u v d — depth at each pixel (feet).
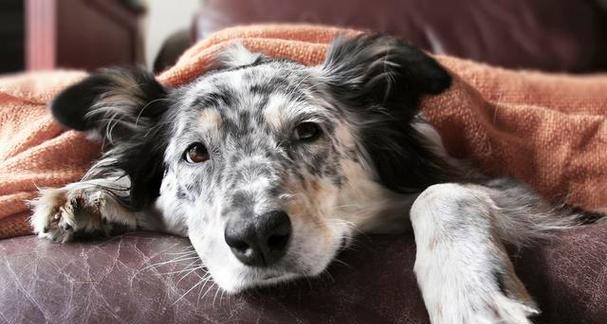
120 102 1.75
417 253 1.31
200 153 1.61
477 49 3.20
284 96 1.61
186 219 1.61
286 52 1.88
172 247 1.43
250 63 1.77
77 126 1.67
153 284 1.28
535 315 1.17
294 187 1.43
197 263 1.38
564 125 1.89
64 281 1.28
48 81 1.93
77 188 1.58
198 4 4.95
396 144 1.75
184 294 1.27
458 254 1.24
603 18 3.43
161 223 1.71
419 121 1.79
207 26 3.13
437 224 1.31
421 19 3.23
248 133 1.56
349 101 1.75
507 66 3.20
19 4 4.26
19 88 1.82
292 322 1.21
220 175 1.49
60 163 1.70
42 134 1.72
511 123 1.93
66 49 3.52
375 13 3.22
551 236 1.36
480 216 1.32
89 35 3.84
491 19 3.26
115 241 1.45
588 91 2.21
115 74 1.74
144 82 1.79
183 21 4.99
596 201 1.85
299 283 1.31
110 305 1.24
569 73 3.25
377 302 1.23
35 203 1.54
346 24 3.18
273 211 1.30
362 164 1.67
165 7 4.95
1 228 1.52
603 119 1.94
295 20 3.16
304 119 1.59
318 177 1.54
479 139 1.80
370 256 1.34
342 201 1.59
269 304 1.25
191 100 1.67
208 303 1.26
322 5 3.21
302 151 1.55
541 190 1.86
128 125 1.79
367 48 1.79
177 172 1.64
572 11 3.34
